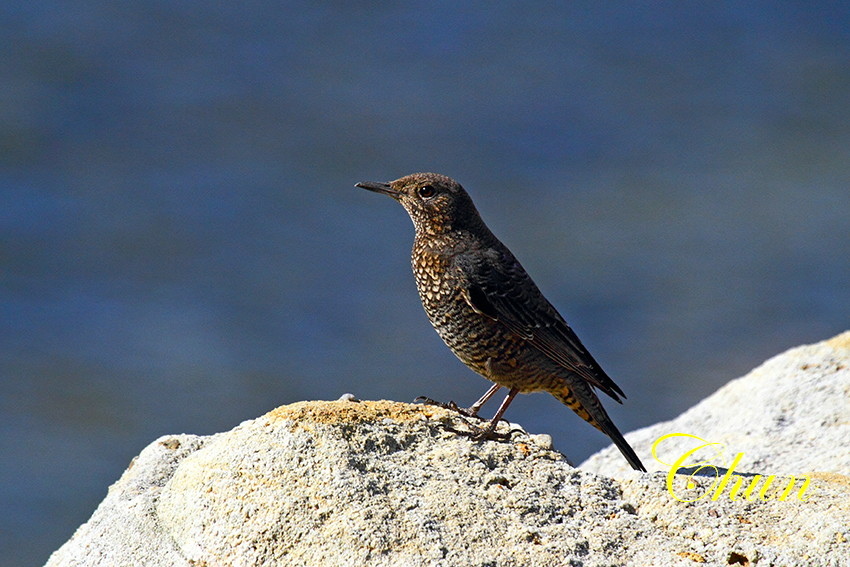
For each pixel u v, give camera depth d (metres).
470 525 5.73
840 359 9.95
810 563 5.54
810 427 8.85
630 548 5.73
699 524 5.89
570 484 6.27
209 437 7.18
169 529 6.06
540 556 5.57
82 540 6.18
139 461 6.90
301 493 5.84
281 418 6.38
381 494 5.87
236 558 5.71
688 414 9.94
